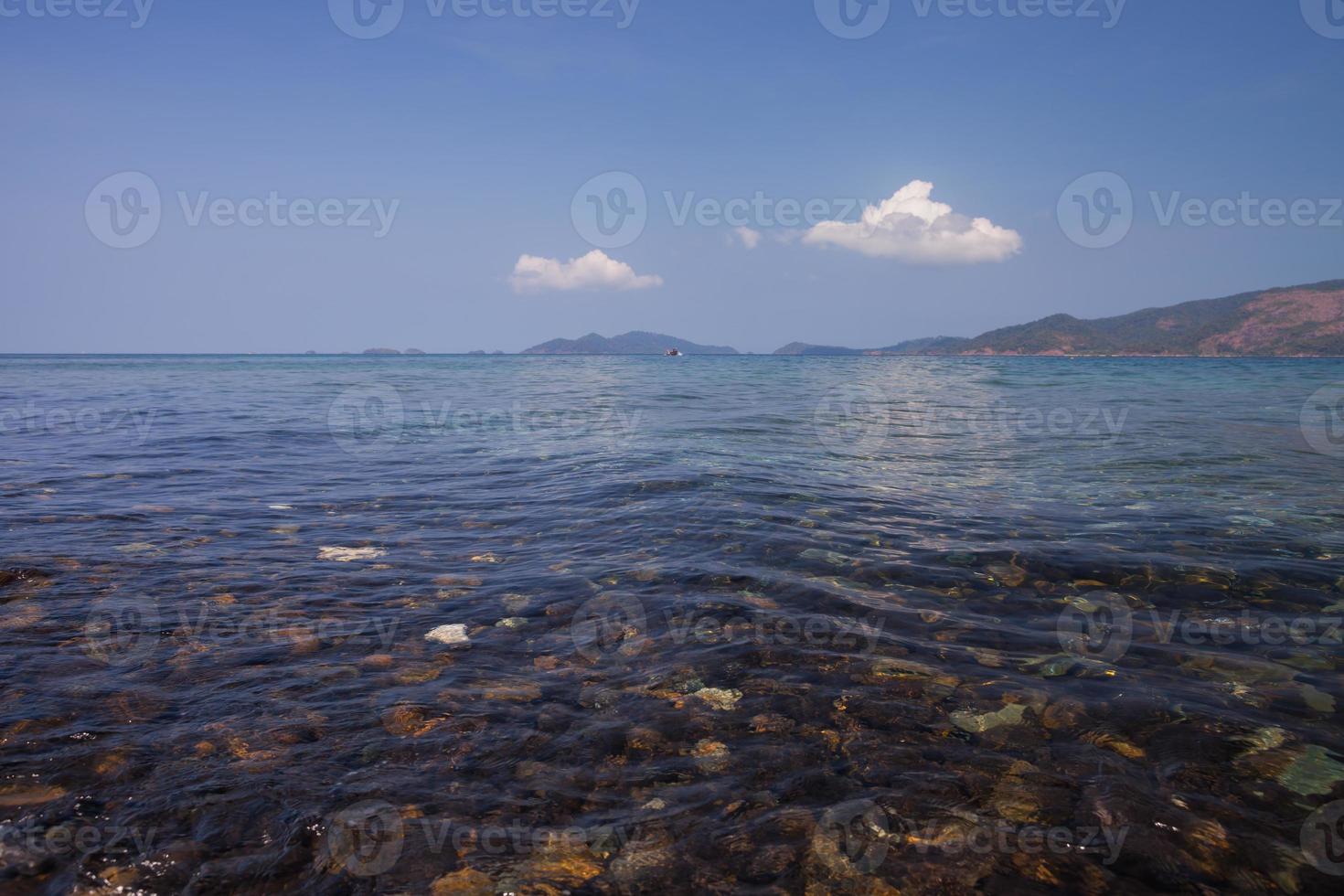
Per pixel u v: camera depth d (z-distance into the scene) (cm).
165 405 2244
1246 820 290
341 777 315
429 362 9188
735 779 318
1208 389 2888
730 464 1125
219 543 689
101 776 311
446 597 546
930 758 334
